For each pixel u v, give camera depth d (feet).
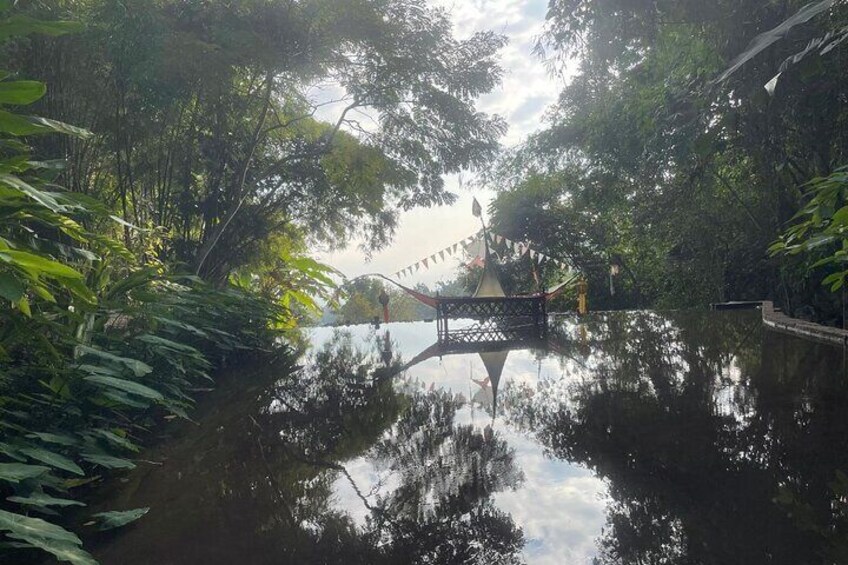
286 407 11.40
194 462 7.71
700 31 19.25
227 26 20.98
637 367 14.32
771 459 6.48
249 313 21.74
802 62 9.15
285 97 29.01
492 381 13.60
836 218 9.60
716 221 39.83
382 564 4.46
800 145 20.89
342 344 24.53
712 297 45.42
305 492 6.32
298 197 31.71
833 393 9.89
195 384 14.38
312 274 38.60
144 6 17.79
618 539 4.64
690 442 7.36
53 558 4.96
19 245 8.27
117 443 7.80
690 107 19.04
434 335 28.35
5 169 7.49
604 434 8.09
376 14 24.02
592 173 42.78
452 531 5.10
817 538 4.46
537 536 4.85
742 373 12.46
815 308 23.77
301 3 22.38
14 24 7.07
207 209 26.22
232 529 5.36
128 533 5.33
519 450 7.63
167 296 14.61
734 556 4.23
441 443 8.26
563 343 21.61
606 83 31.12
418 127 29.71
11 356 9.64
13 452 6.02
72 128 7.79
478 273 60.85
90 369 8.41
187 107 24.17
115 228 19.53
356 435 8.98
